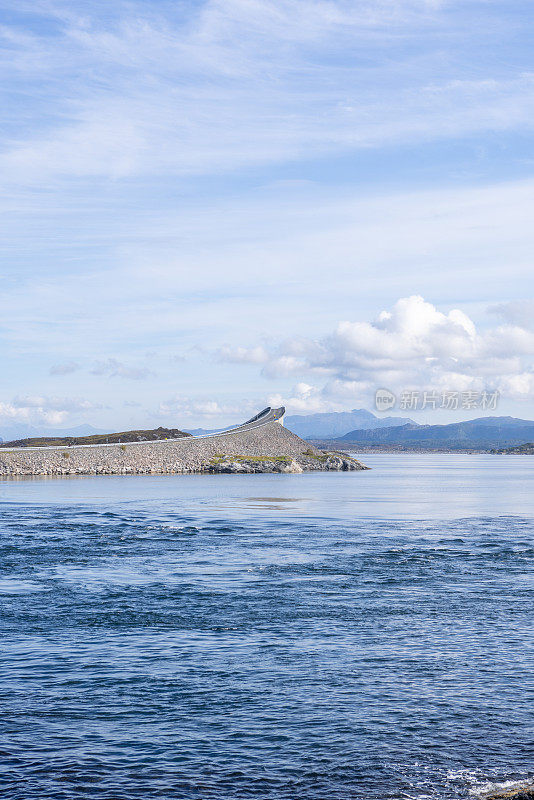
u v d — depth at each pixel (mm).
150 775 24156
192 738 26906
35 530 89062
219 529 93562
